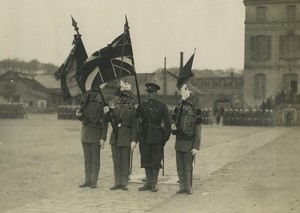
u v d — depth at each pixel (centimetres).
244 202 826
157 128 929
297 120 4581
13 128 3200
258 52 4978
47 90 8069
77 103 6819
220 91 7875
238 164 1420
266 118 4419
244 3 4925
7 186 976
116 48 1006
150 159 938
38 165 1316
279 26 4897
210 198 866
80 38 1027
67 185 996
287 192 930
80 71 991
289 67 4922
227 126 4325
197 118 910
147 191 934
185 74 993
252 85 5025
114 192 919
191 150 909
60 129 3119
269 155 1694
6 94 7812
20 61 9106
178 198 863
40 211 738
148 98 956
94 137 970
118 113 952
